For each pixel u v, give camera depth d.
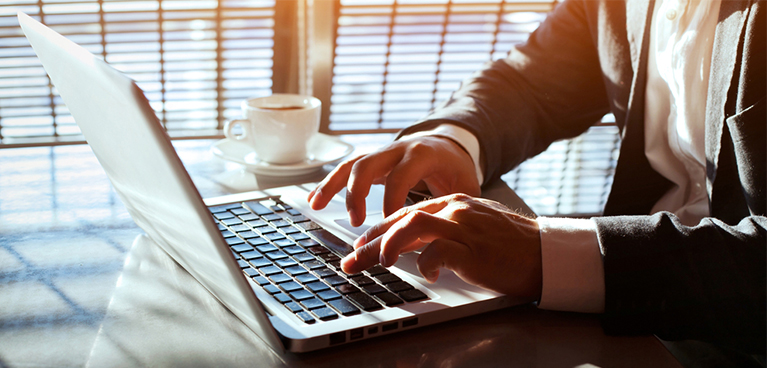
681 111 0.93
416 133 0.96
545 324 0.58
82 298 0.61
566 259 0.60
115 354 0.51
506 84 1.11
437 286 0.61
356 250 0.61
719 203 0.84
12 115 1.72
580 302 0.60
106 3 1.75
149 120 0.40
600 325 0.59
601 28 1.08
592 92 1.19
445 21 1.98
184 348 0.52
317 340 0.50
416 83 2.06
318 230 0.75
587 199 1.13
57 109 1.75
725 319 0.58
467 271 0.59
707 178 0.86
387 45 1.98
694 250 0.59
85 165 1.06
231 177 1.02
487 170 0.97
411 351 0.53
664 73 0.95
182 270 0.68
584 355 0.53
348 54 1.96
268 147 1.02
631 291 0.57
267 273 0.62
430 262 0.58
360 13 1.90
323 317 0.53
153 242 0.75
